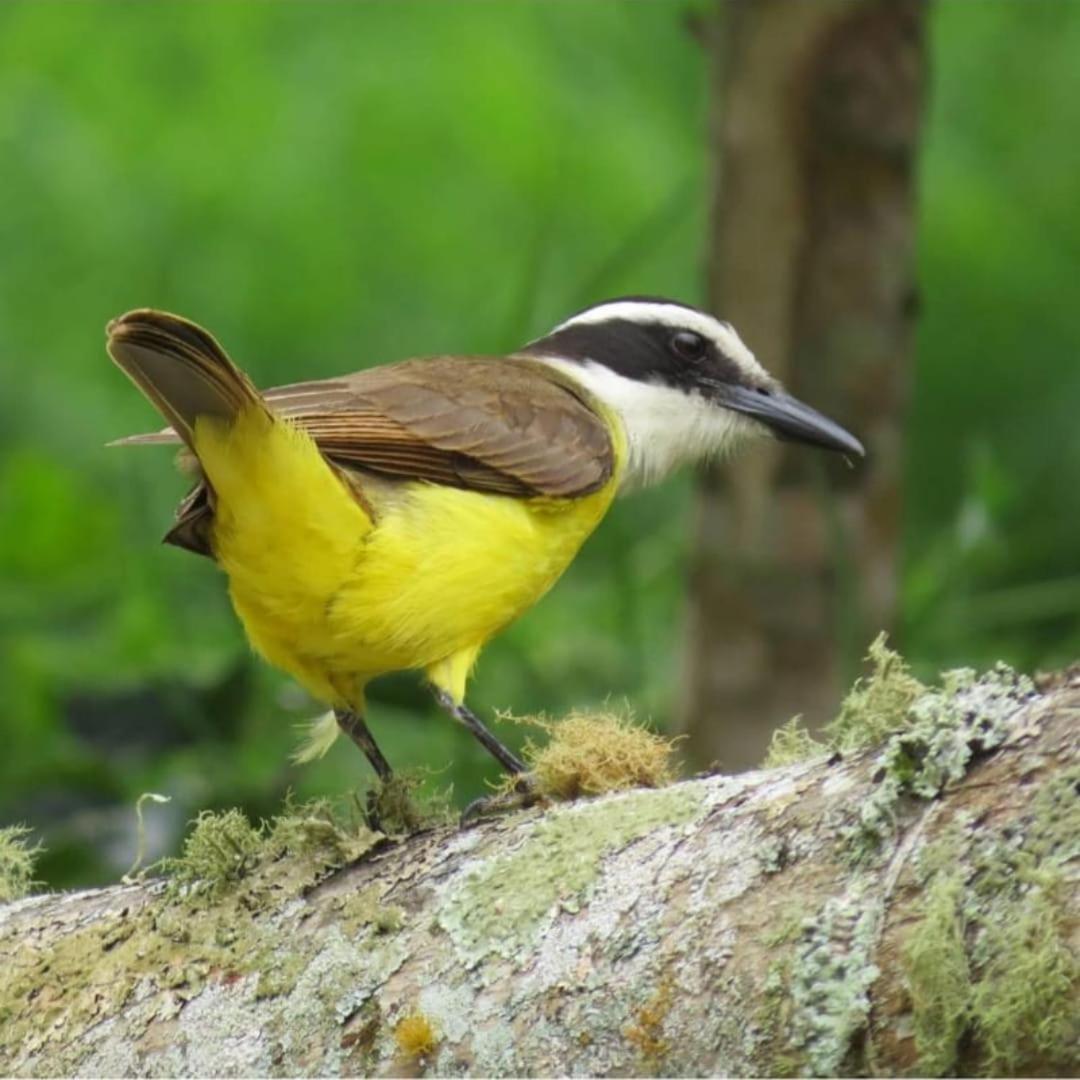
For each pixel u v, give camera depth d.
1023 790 5.29
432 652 8.66
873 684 6.19
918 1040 5.16
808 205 11.80
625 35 15.34
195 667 11.92
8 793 11.14
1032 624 12.74
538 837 6.16
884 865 5.42
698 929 5.63
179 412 7.75
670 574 13.52
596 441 9.41
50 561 12.98
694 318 10.93
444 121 14.82
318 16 15.30
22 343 14.11
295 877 6.61
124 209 14.48
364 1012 6.12
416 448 8.76
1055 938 5.03
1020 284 14.42
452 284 14.52
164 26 15.24
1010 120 14.99
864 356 11.84
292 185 14.60
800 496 11.92
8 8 15.30
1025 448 14.11
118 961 6.70
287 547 8.14
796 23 11.69
